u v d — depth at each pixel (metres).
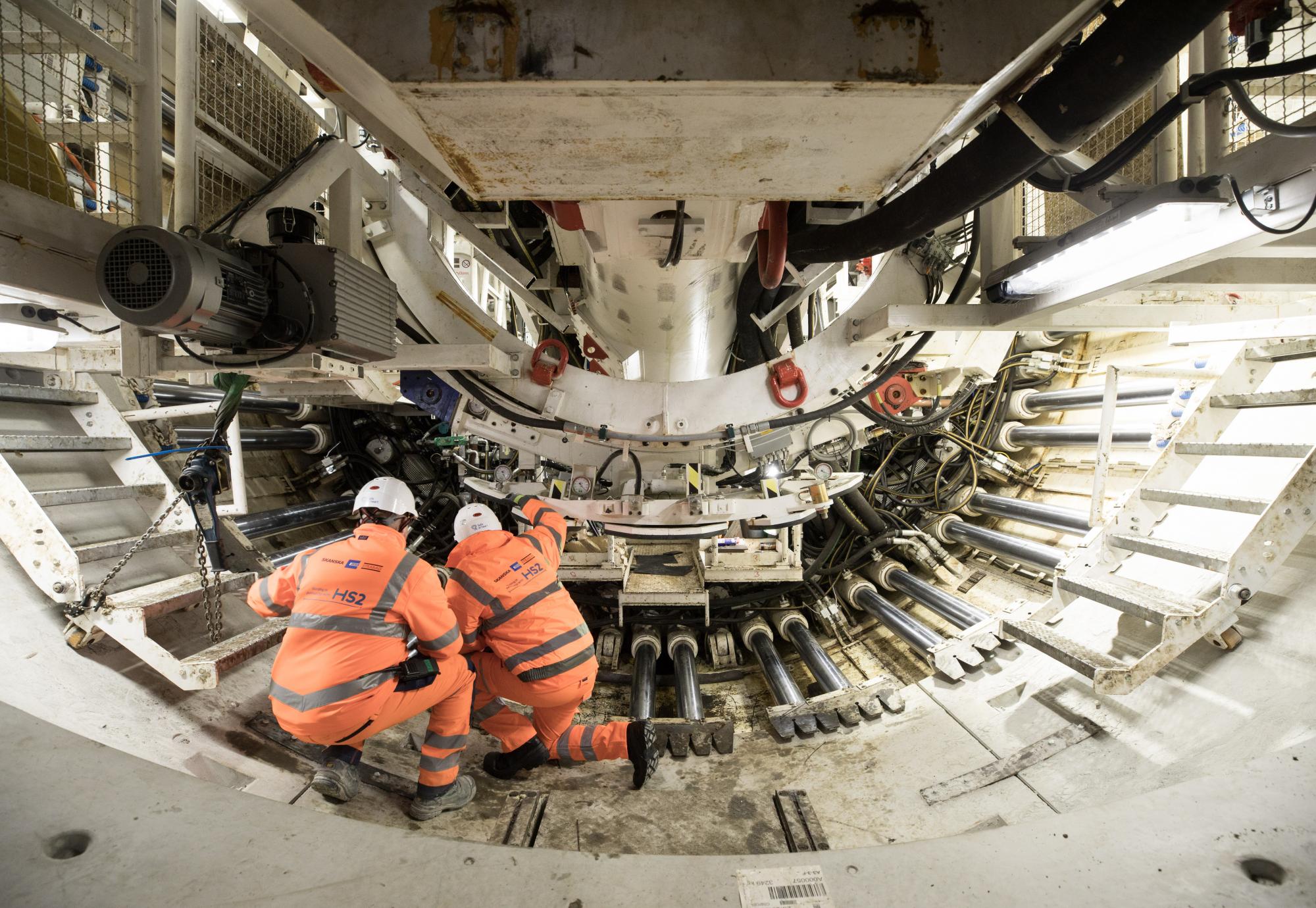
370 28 1.11
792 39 1.11
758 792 2.91
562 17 1.10
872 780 2.92
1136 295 2.89
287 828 1.48
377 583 2.35
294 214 2.33
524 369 3.20
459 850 1.45
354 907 1.28
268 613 2.62
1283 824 1.47
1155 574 3.24
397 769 2.91
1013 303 2.69
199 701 2.82
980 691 3.38
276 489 5.95
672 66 1.10
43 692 2.31
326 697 2.28
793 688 4.00
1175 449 3.11
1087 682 3.04
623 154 1.39
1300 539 2.38
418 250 3.12
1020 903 1.30
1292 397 2.74
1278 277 2.39
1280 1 1.35
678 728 3.26
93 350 3.43
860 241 2.15
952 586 5.21
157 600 2.67
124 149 2.79
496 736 3.12
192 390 4.87
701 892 1.36
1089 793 2.46
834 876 1.39
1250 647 2.51
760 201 1.82
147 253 1.86
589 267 3.06
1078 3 1.12
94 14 2.43
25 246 1.95
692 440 3.20
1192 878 1.34
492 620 2.85
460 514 3.06
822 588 5.57
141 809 1.48
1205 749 2.30
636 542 5.15
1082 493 4.90
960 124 1.48
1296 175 1.60
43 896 1.23
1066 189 1.87
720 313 3.45
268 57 3.20
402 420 6.54
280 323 2.21
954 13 1.12
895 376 3.48
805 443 3.69
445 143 1.35
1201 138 1.89
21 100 2.46
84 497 2.91
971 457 5.52
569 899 1.33
